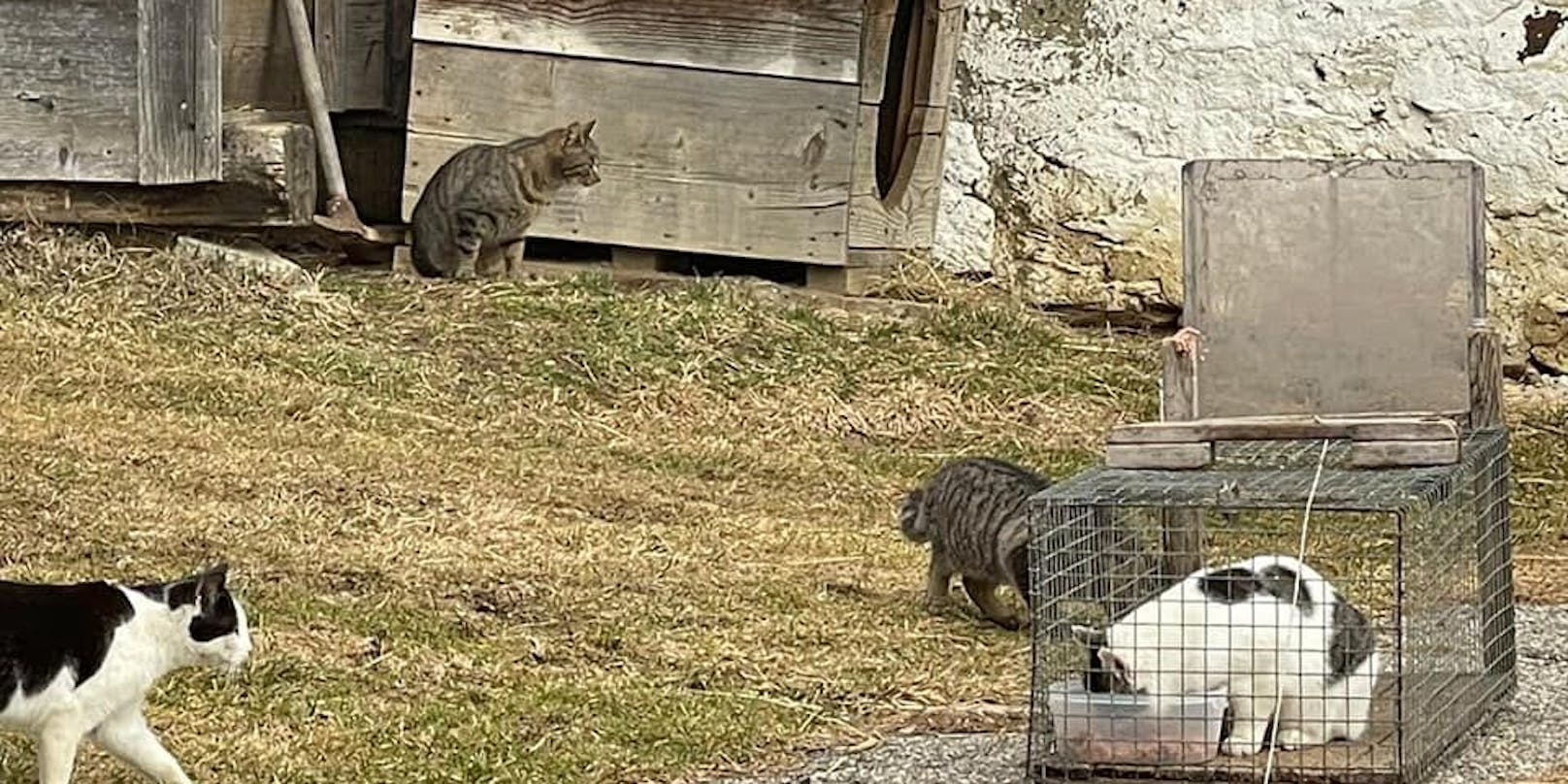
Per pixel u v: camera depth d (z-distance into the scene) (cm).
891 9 1173
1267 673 575
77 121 1070
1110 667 574
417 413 969
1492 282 1174
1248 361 706
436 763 599
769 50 1156
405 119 1233
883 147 1250
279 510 832
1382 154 1179
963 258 1223
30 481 829
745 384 1048
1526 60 1159
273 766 591
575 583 779
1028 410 1062
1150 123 1197
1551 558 877
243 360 996
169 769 556
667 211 1167
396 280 1117
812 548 856
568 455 945
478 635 718
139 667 545
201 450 889
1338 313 702
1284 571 584
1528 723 634
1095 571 607
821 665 708
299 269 1089
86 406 921
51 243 1063
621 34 1159
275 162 1074
